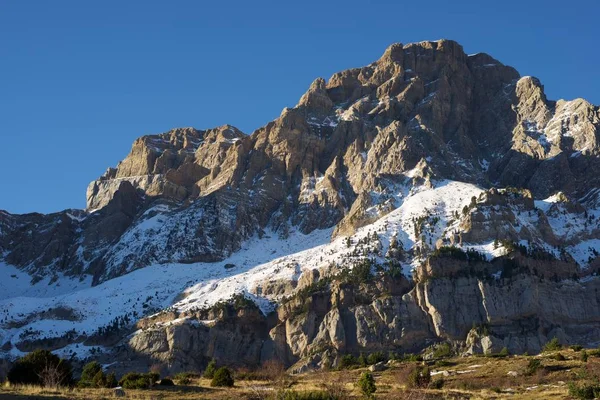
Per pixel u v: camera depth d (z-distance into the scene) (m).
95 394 119.75
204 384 154.75
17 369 140.50
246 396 125.31
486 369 174.00
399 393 134.25
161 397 126.19
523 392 139.38
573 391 128.50
